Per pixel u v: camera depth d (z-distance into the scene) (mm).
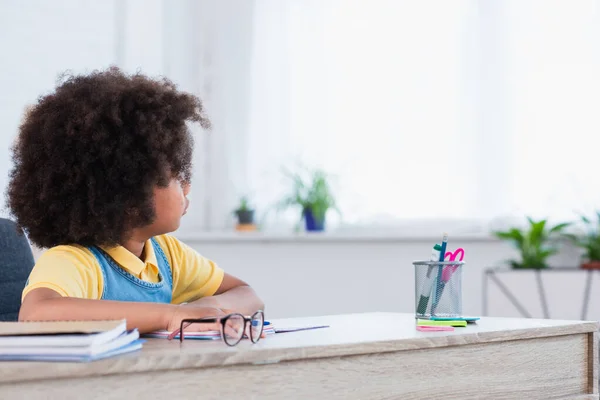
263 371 898
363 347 970
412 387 1023
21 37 2658
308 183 3004
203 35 2973
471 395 1084
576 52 3238
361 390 976
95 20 2773
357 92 3109
